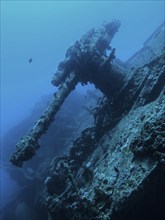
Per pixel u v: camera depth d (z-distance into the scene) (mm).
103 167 7879
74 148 11273
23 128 27031
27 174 19969
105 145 9758
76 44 10945
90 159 10289
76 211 7125
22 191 19828
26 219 18547
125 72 11000
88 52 10445
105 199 6457
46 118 9703
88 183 8391
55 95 10336
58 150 19547
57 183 9984
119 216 6168
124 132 8219
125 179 6297
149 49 16938
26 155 8789
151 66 10945
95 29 13406
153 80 9484
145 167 6004
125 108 10320
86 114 19719
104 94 11156
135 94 9961
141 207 6168
